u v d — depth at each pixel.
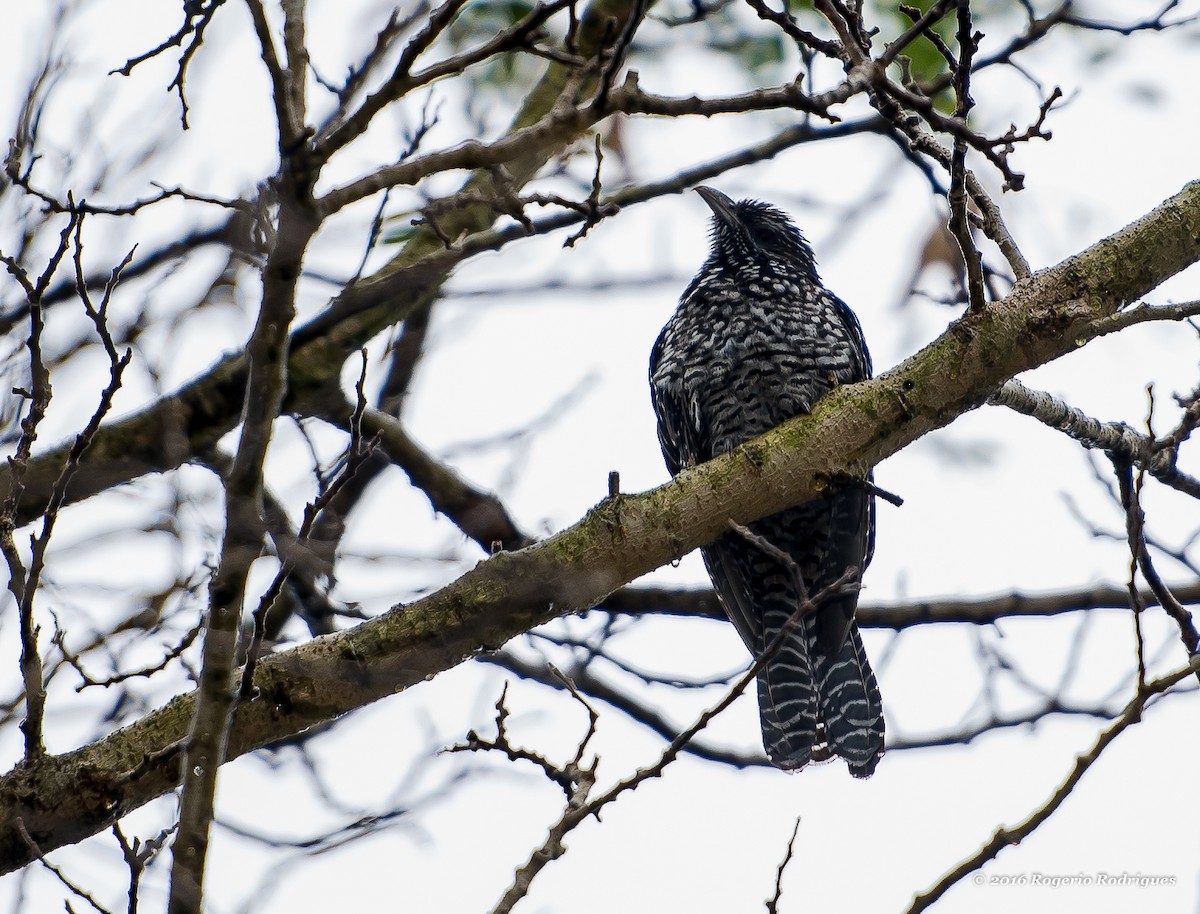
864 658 11.66
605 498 8.27
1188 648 8.67
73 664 7.48
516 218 7.35
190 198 7.02
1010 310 8.45
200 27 6.73
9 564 6.71
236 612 6.29
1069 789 6.83
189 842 6.19
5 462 9.32
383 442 11.65
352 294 9.40
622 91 6.17
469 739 6.89
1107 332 8.49
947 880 6.82
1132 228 8.75
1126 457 9.75
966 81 7.43
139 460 9.87
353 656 7.78
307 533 6.20
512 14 11.42
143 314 9.17
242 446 6.06
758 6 7.36
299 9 5.87
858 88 6.67
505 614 7.94
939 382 8.45
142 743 7.37
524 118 11.26
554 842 6.54
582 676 12.09
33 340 6.60
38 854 6.34
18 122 8.88
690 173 10.85
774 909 7.31
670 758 6.67
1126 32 9.41
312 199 5.73
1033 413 9.62
